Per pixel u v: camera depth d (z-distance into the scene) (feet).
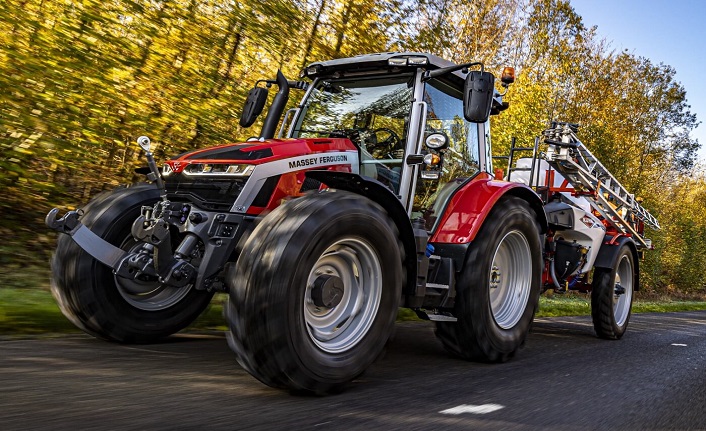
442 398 10.00
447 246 13.42
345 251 10.43
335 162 12.62
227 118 22.47
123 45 19.97
